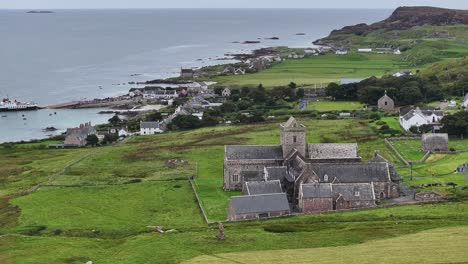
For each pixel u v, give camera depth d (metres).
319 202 144.12
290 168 160.12
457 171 172.88
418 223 127.44
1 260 114.50
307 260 107.50
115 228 135.62
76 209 152.00
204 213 143.88
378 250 110.69
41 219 144.38
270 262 107.25
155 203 155.88
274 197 141.38
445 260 103.19
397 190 153.50
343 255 109.06
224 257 111.25
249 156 169.25
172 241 122.50
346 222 132.12
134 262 111.38
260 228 129.88
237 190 167.50
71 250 119.38
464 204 140.62
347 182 152.62
